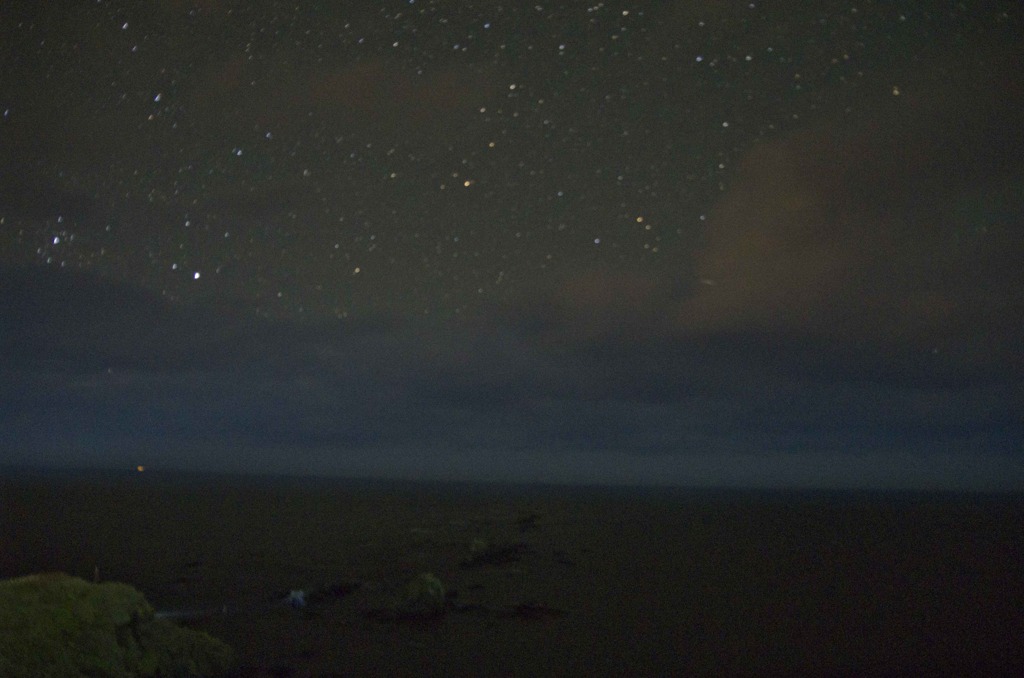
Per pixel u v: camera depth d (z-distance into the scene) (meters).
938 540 62.03
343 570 38.28
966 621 27.20
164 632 16.59
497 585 34.12
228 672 17.33
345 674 18.92
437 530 65.38
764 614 28.08
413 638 23.05
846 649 22.67
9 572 36.31
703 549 52.09
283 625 24.59
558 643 22.83
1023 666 20.92
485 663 20.39
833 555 49.34
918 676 19.86
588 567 40.88
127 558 42.00
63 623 14.52
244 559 42.38
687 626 25.62
